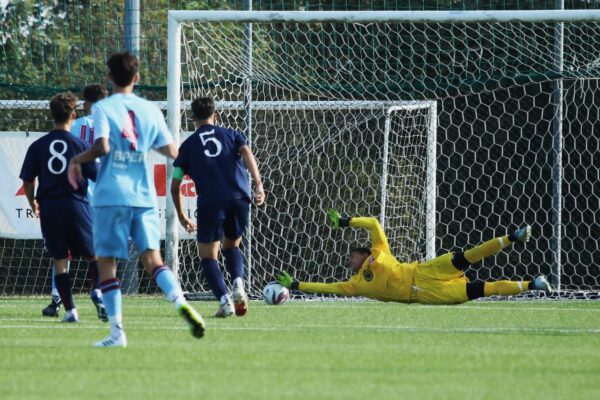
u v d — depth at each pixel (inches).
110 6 2581.2
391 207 2151.8
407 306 1605.6
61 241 1286.9
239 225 1358.3
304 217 2153.1
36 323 1280.8
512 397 700.0
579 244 2327.8
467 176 2341.3
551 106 2342.5
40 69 2469.2
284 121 2171.5
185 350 948.6
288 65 2217.0
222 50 2042.3
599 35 2208.4
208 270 1344.7
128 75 989.8
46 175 1278.3
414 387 738.8
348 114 2169.0
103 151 950.4
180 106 1893.5
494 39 2320.4
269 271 2132.1
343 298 1834.4
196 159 1339.8
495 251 1440.7
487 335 1121.4
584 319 1369.3
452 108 2356.1
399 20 1770.4
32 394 701.9
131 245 1930.4
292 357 901.8
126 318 1348.4
